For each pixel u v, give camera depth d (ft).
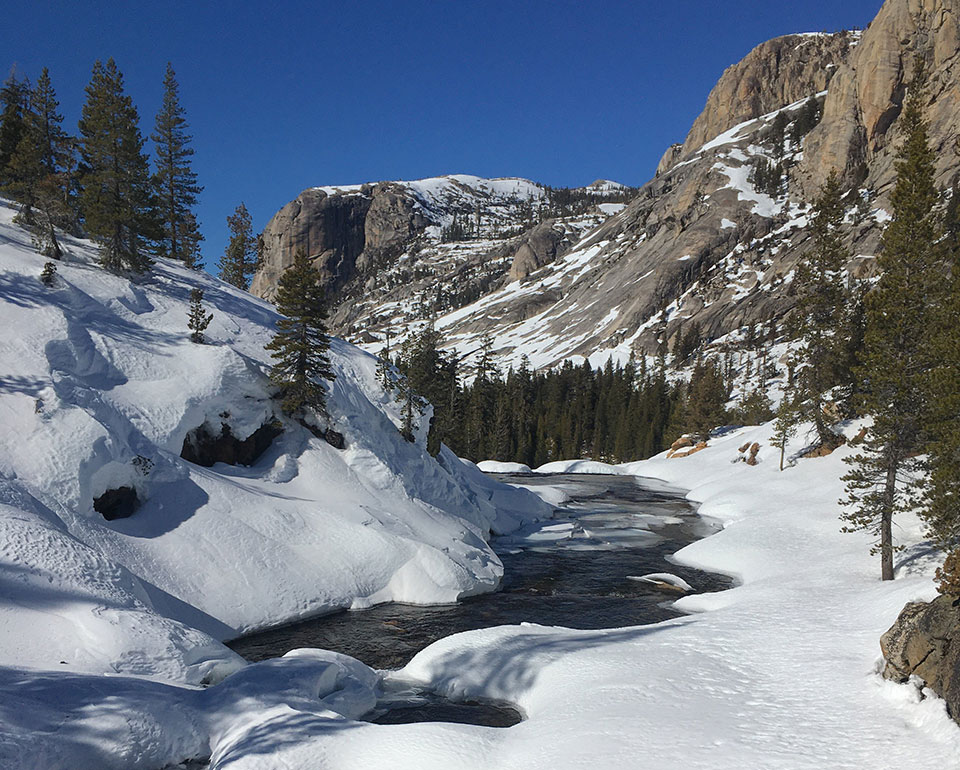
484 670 60.18
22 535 57.41
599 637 66.95
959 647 41.45
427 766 39.93
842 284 170.91
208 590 73.10
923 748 37.24
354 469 106.32
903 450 78.59
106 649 50.70
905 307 77.15
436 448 132.05
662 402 347.97
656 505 183.21
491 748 42.47
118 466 74.95
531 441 333.83
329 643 71.97
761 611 70.59
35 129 146.30
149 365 94.68
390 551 90.17
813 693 47.21
